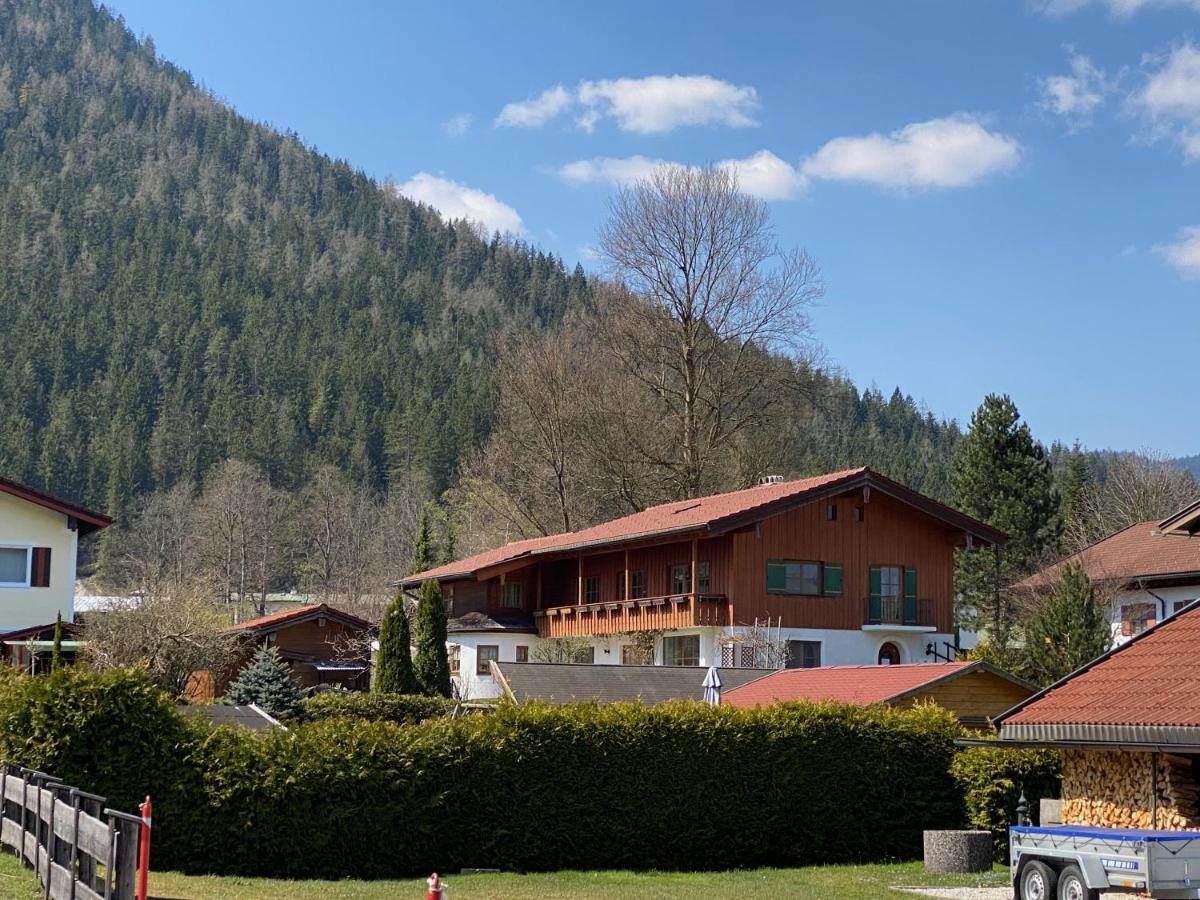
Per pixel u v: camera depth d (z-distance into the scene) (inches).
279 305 6550.2
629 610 2032.5
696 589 1887.3
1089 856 708.0
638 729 983.6
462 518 3304.6
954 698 1184.2
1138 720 758.5
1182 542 1828.2
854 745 1045.2
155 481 5088.6
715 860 993.5
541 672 1417.3
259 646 2057.1
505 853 936.3
